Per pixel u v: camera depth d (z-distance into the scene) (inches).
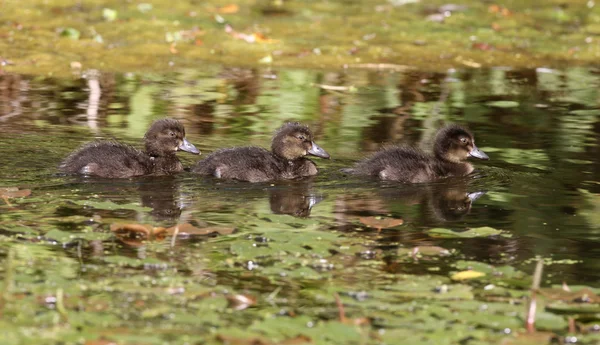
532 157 612.4
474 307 360.2
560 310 362.0
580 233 458.9
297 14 1092.5
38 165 559.8
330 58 922.1
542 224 473.7
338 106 749.9
